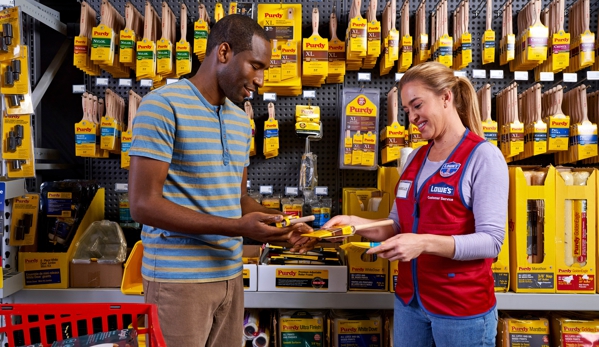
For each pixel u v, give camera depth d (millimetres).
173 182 1321
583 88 2234
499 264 1959
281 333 2064
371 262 2008
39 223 2111
